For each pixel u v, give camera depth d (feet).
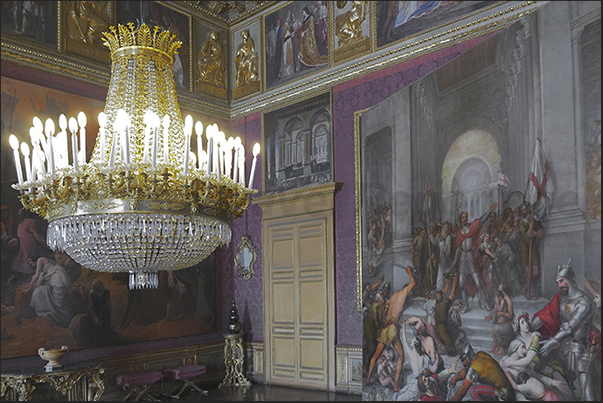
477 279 23.77
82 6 33.68
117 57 18.35
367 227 31.30
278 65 39.04
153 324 35.12
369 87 33.32
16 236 29.09
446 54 30.09
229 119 41.70
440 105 26.89
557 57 21.15
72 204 16.06
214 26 41.73
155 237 15.87
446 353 24.67
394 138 29.84
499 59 23.80
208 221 16.99
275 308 36.81
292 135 37.37
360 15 34.53
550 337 20.40
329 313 33.47
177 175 17.02
